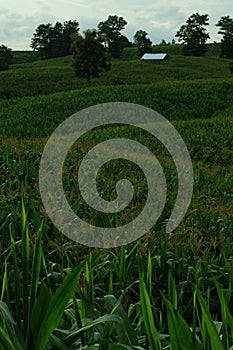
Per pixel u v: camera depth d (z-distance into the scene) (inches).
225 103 1897.1
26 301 102.0
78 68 2682.1
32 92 2488.9
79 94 1959.9
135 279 206.1
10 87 2551.7
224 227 297.1
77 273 92.7
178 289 195.3
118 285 187.3
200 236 269.6
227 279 204.1
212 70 3592.5
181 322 100.0
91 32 2659.9
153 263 208.5
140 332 134.5
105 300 123.2
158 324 146.9
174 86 2127.2
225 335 101.0
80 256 226.5
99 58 2664.9
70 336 104.1
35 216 239.1
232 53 4618.6
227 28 4611.2
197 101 1889.8
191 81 2343.8
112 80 2819.9
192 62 3909.9
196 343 99.7
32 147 695.7
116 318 105.7
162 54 4020.7
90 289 138.3
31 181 435.8
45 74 2918.3
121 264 187.2
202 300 96.0
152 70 3270.2
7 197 335.6
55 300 92.1
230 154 868.0
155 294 203.0
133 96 1898.4
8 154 535.5
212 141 965.8
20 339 98.3
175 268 217.2
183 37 4972.9
